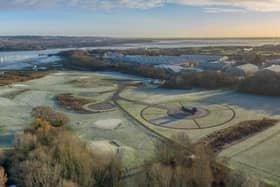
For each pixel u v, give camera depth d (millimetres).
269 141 44688
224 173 31094
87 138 47781
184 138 36438
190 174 28531
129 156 39844
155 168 28438
